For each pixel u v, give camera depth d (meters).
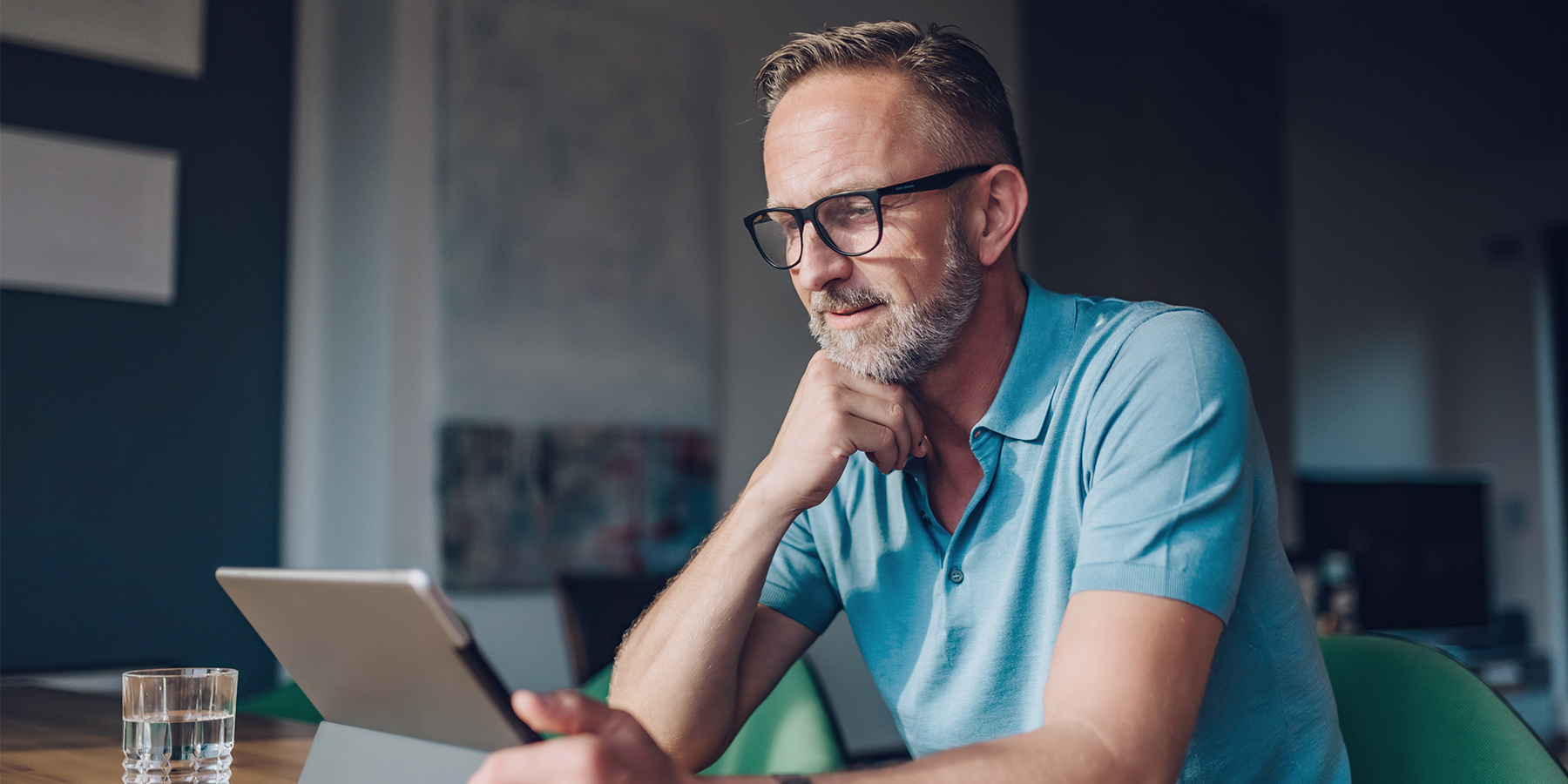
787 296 3.83
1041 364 1.06
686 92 3.61
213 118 3.13
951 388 1.10
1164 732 0.74
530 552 3.18
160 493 3.00
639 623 1.13
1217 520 0.84
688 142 3.61
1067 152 4.36
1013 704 1.05
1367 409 6.16
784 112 1.07
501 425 3.15
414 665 0.65
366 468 3.04
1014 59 4.49
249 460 3.14
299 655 0.76
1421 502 5.20
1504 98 5.52
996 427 1.05
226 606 3.08
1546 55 5.04
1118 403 0.94
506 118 3.23
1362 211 6.28
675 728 1.04
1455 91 5.45
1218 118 4.48
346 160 3.22
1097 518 0.86
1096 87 4.28
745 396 3.69
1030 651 1.04
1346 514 5.00
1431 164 6.50
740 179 3.74
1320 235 6.04
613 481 3.35
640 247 3.48
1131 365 0.95
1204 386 0.90
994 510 1.06
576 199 3.35
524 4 3.29
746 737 1.46
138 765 0.99
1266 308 4.63
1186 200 4.34
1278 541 0.99
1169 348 0.94
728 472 3.63
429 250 3.09
